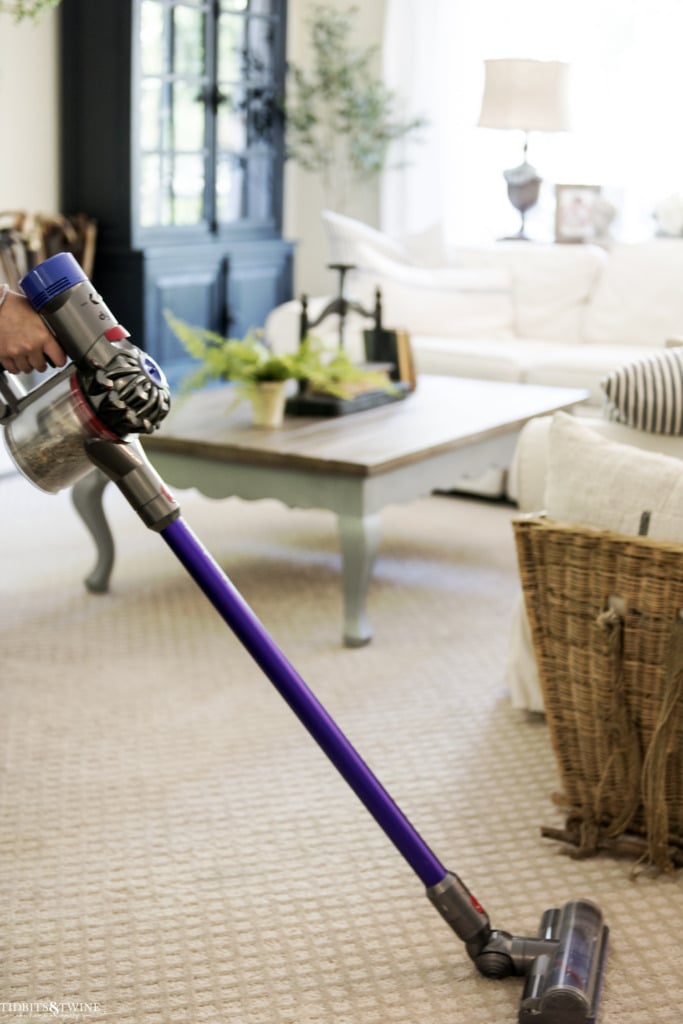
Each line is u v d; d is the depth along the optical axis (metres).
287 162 7.03
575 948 1.78
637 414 2.83
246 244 6.32
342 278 3.91
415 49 6.43
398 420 3.56
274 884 2.08
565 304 5.48
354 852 2.20
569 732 2.23
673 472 2.14
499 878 2.12
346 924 1.97
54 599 3.52
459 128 6.46
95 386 1.47
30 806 2.33
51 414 1.50
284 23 6.45
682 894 2.09
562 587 2.16
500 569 3.91
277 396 3.42
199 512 4.50
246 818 2.31
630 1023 1.73
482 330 5.40
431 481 3.37
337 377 3.55
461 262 5.68
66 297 1.47
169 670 3.02
